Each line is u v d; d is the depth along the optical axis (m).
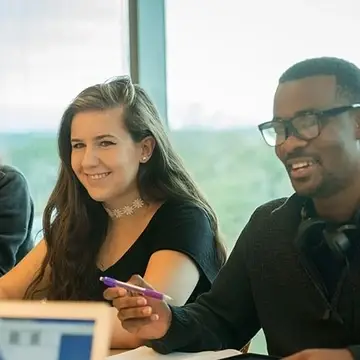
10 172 2.29
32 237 2.35
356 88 1.12
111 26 2.85
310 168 1.11
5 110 2.90
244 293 1.39
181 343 1.30
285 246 1.27
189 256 1.67
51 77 2.85
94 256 1.80
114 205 1.78
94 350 0.77
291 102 1.12
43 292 1.86
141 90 1.85
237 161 2.51
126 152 1.74
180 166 1.86
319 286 1.19
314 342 1.21
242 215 2.48
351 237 1.13
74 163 1.75
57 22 2.85
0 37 2.89
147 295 1.26
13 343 0.79
